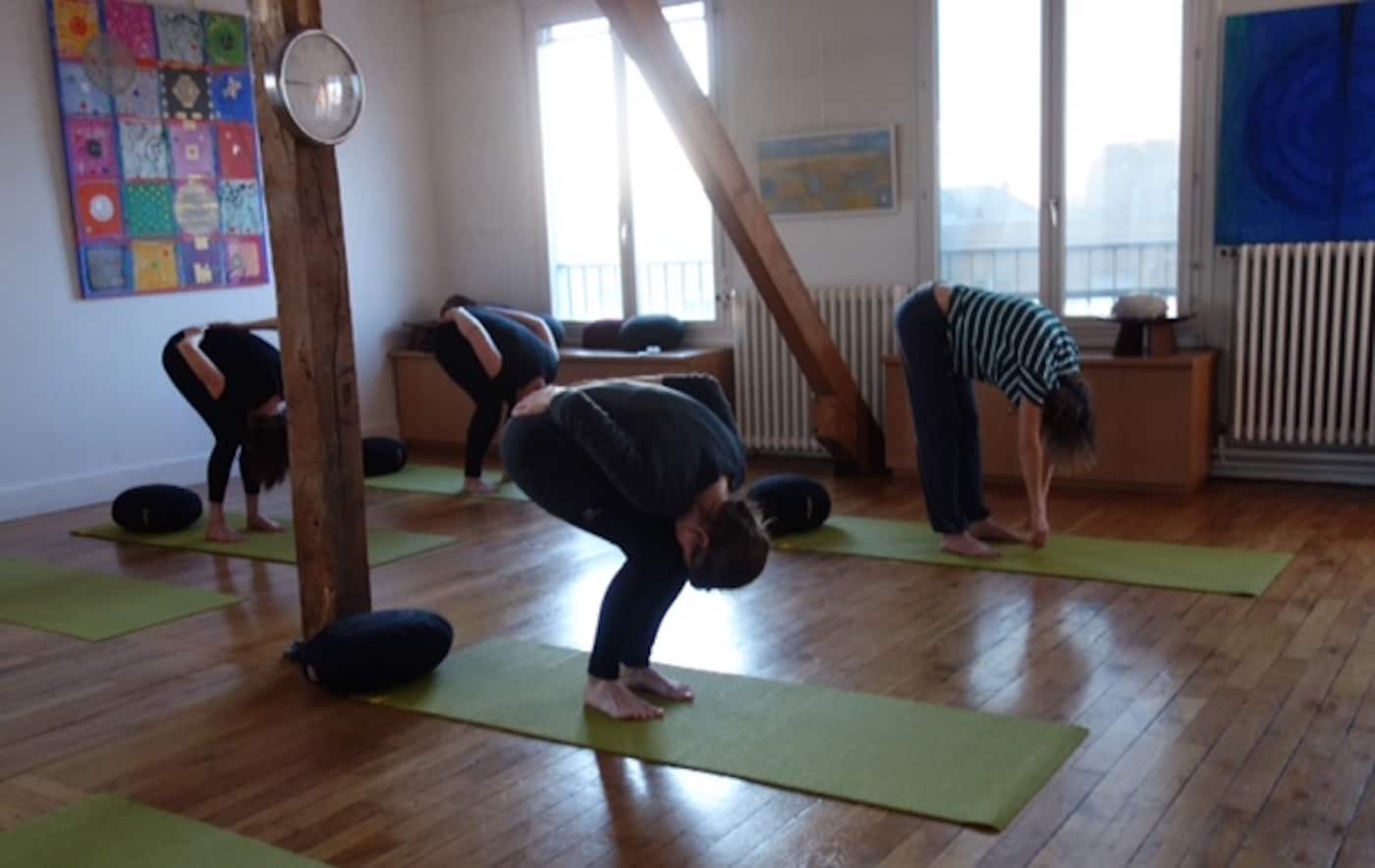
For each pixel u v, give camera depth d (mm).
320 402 3730
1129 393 5777
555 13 7691
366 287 8023
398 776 3055
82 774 3154
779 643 3906
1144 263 6156
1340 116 5539
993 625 3994
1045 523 4727
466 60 8125
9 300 6270
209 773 3125
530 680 3650
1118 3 6004
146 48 6742
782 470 6789
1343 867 2434
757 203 5676
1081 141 6199
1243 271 5750
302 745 3273
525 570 4941
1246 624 3900
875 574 4645
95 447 6672
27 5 6270
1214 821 2639
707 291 7488
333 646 3566
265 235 7414
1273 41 5641
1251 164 5766
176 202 6934
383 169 8078
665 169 7469
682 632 4043
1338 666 3514
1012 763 2947
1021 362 4348
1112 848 2541
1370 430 5602
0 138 6199
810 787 2867
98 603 4684
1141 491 5867
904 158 6664
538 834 2723
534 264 8117
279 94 3545
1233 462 6074
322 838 2746
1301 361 5711
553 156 7910
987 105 6414
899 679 3545
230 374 5430
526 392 6160
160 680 3828
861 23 6656
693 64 7230
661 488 2951
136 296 6793
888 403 6461
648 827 2732
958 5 6406
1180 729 3125
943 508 4816
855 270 6926
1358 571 4418
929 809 2727
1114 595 4262
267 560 5250
